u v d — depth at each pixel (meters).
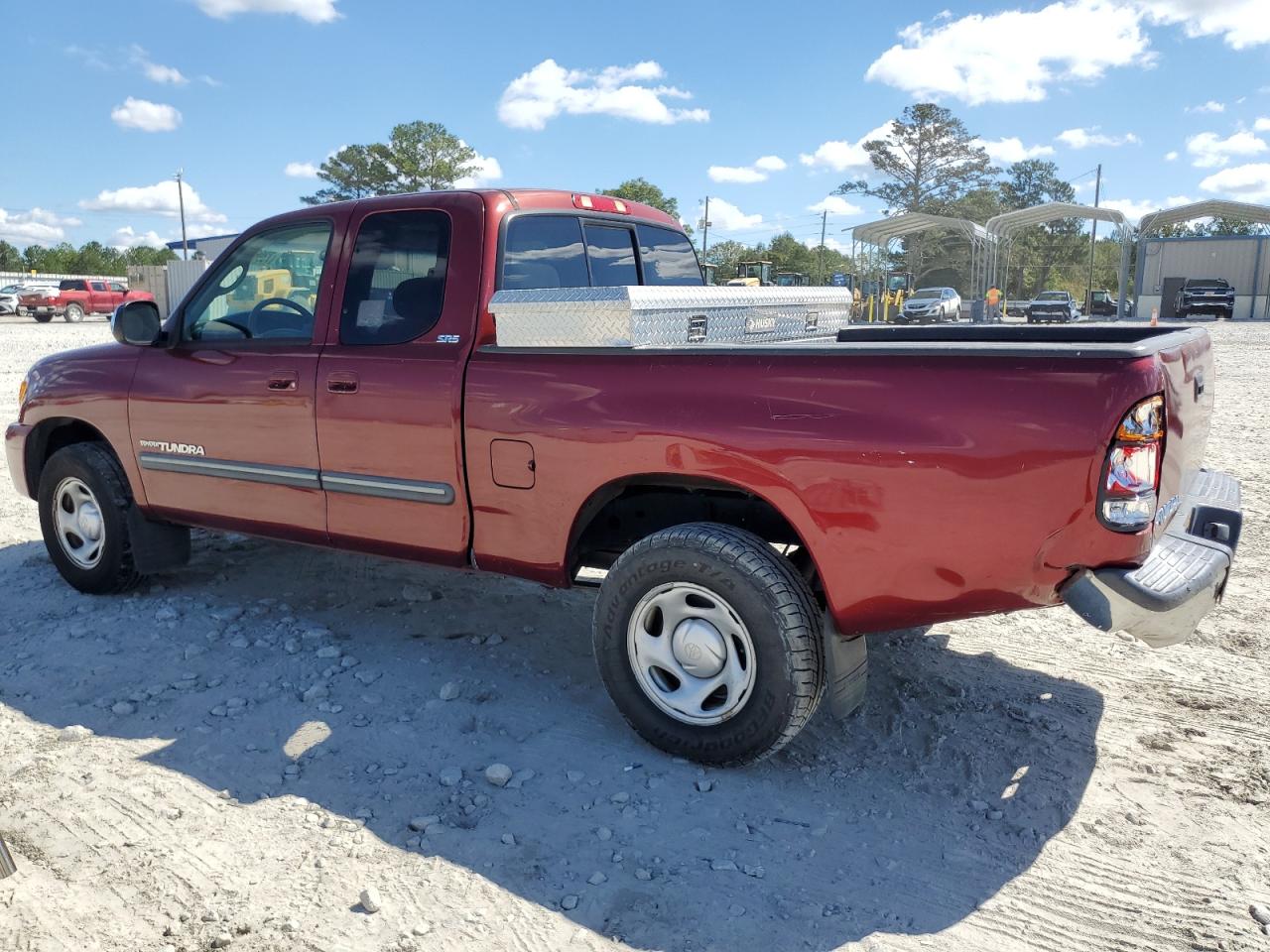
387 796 3.13
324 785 3.20
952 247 75.56
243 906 2.59
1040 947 2.45
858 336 5.03
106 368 4.77
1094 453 2.62
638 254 4.68
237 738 3.51
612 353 3.32
